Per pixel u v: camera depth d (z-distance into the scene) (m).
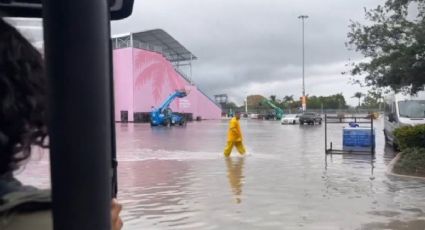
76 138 1.02
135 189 11.56
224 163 17.23
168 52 86.62
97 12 1.04
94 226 1.04
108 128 1.08
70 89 1.02
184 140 30.67
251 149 23.53
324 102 117.62
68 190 1.03
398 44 15.30
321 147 24.83
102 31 1.06
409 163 14.22
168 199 10.16
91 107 1.03
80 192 1.03
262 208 9.08
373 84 16.48
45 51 1.04
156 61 74.81
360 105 92.69
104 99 1.06
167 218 8.38
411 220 8.04
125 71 70.94
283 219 8.18
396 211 8.74
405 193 10.61
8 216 1.16
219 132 41.66
